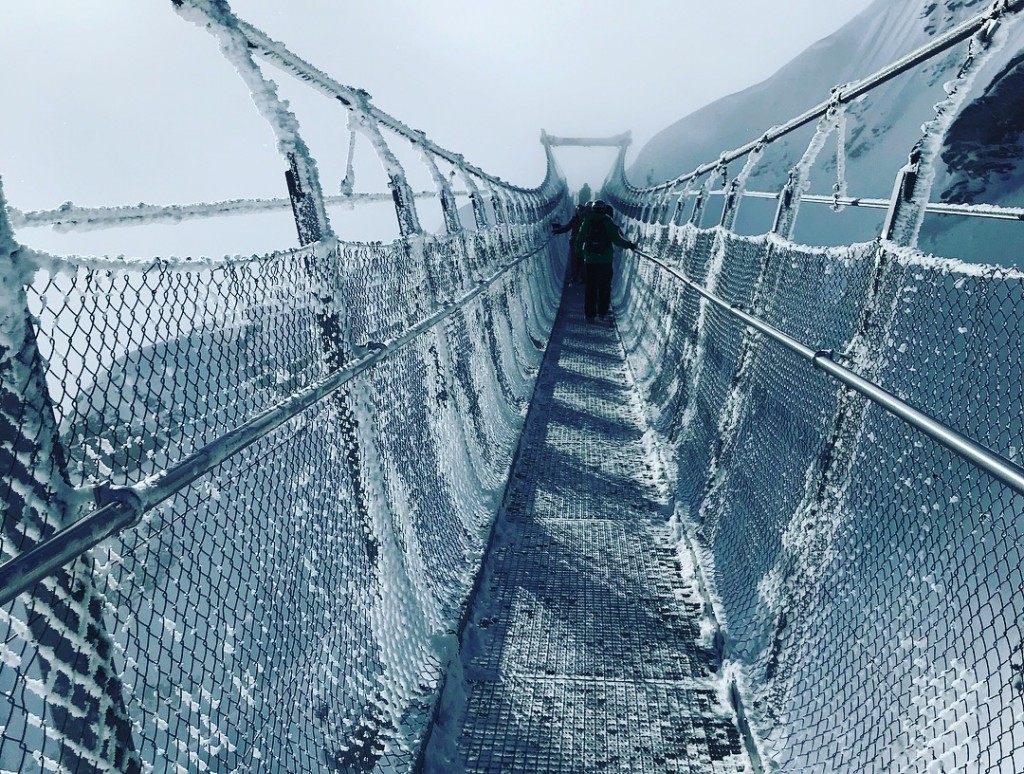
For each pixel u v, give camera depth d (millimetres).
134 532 1195
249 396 1613
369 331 2607
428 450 3365
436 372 3709
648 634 3029
